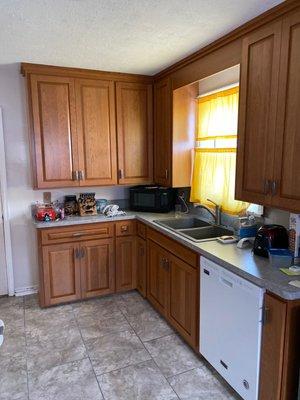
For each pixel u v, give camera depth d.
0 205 3.17
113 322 2.80
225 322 1.90
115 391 1.98
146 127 3.34
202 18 1.85
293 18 1.56
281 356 1.53
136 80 3.21
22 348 2.42
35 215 3.16
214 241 2.26
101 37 2.13
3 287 3.31
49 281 3.00
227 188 2.59
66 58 2.61
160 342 2.50
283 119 1.65
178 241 2.40
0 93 3.01
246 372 1.75
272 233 1.89
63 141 2.97
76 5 1.67
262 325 1.62
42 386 2.03
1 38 2.14
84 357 2.32
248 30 1.92
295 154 1.60
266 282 1.56
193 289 2.24
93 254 3.14
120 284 3.31
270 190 1.77
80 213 3.22
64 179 3.02
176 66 2.77
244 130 1.96
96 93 3.05
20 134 3.13
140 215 3.23
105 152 3.17
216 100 2.68
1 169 3.11
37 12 1.75
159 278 2.82
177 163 3.04
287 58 1.61
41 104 2.85
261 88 1.80
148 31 2.04
